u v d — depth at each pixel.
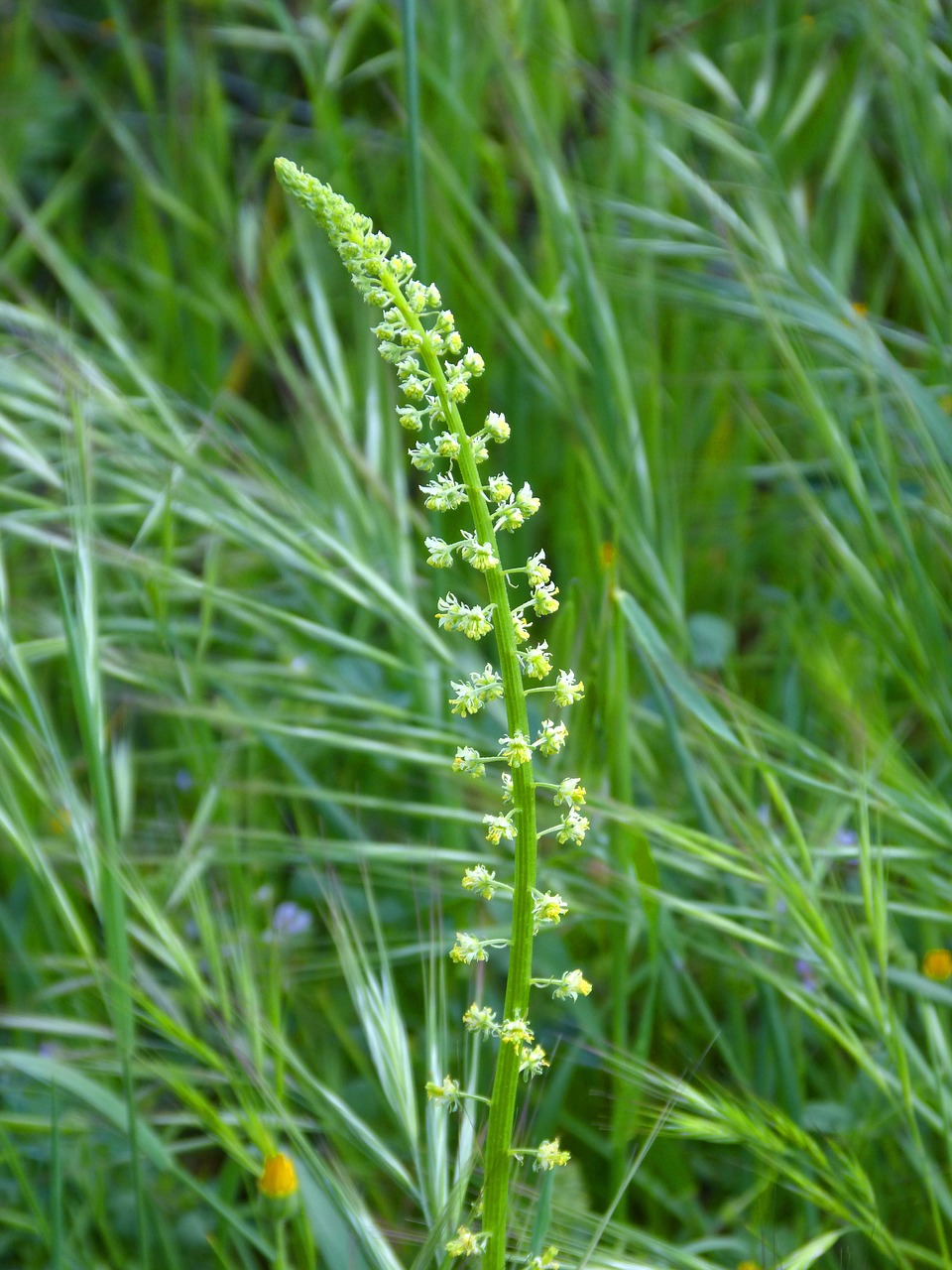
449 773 0.59
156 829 0.62
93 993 0.58
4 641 0.51
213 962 0.51
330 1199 0.47
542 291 0.68
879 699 0.58
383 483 0.64
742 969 0.54
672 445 0.68
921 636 0.56
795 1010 0.56
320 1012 0.59
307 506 0.62
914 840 0.54
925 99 0.67
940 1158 0.54
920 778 0.57
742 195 0.67
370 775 0.65
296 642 0.65
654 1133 0.47
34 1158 0.54
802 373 0.58
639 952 0.59
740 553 0.68
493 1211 0.43
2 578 0.52
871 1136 0.53
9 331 0.66
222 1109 0.54
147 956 0.58
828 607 0.64
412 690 0.61
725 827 0.57
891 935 0.56
